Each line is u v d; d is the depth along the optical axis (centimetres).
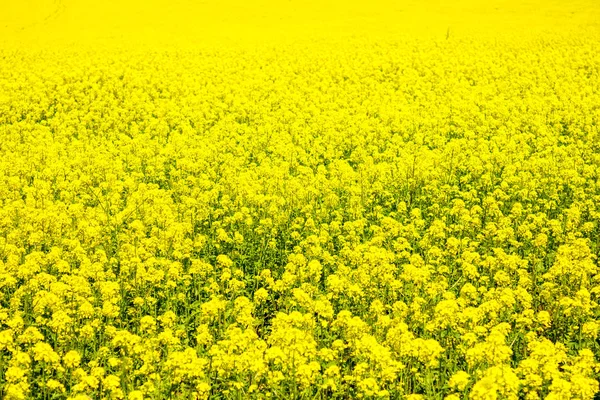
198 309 1117
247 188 1567
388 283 1124
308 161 1948
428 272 1131
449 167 1811
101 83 3145
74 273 1170
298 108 2609
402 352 873
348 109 2520
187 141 2092
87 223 1356
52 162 1850
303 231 1437
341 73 3234
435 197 1630
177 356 856
